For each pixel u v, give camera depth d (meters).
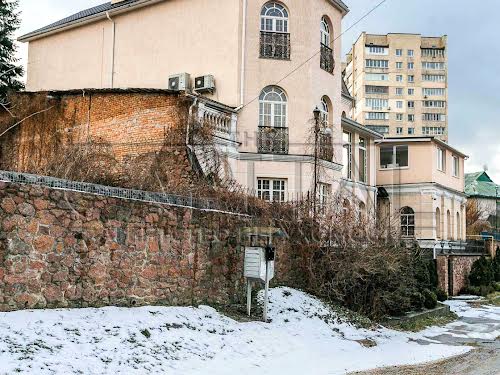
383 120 92.31
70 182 9.90
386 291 16.31
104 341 8.98
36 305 9.19
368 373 10.16
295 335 12.59
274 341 11.77
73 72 25.80
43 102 19.98
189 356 9.71
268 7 22.27
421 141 32.16
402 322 16.45
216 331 11.27
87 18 25.02
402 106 92.81
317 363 10.79
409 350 13.02
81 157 13.34
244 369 9.76
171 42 23.09
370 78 92.38
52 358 7.88
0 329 8.12
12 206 8.91
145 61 23.66
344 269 15.71
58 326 8.84
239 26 21.67
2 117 20.94
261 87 21.66
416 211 32.28
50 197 9.49
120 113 18.50
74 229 9.85
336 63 24.08
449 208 35.25
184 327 10.80
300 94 21.95
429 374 10.16
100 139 18.64
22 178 9.13
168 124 17.59
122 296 10.70
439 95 93.06
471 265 29.78
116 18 24.61
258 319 13.02
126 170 14.06
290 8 22.20
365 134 29.91
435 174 32.56
